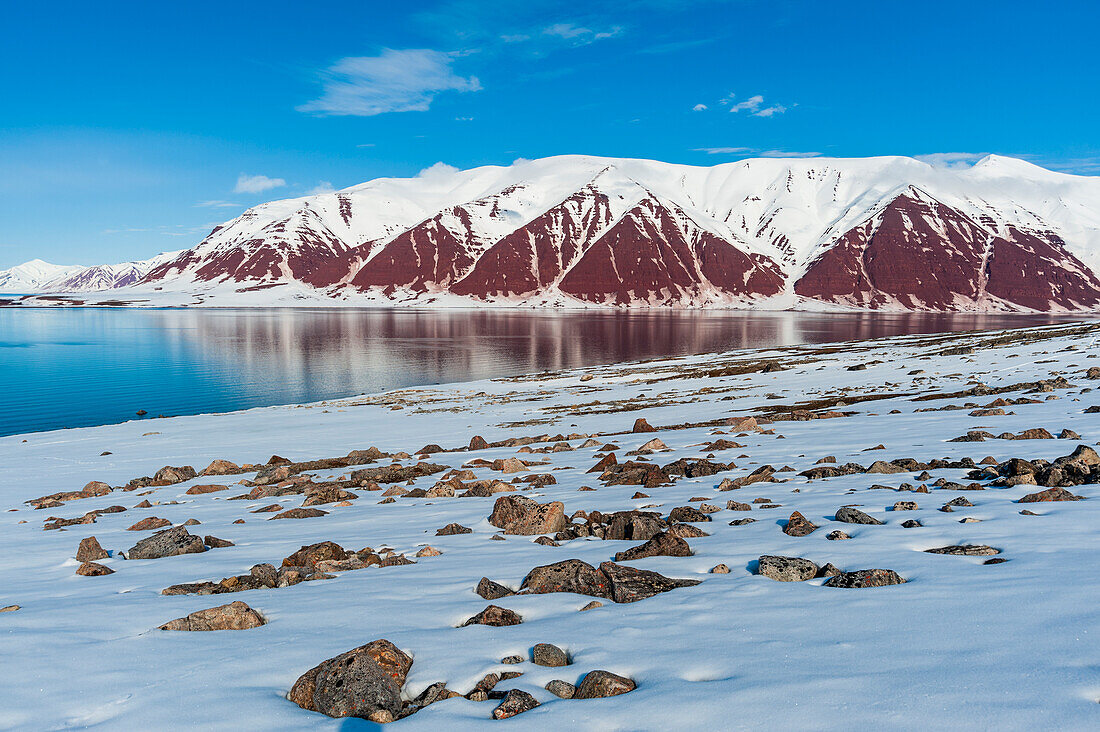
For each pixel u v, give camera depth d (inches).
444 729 150.6
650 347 4515.3
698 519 382.9
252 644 212.5
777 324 7623.0
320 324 7396.7
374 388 2687.0
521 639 208.8
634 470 596.7
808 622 204.1
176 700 169.8
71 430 1545.3
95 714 162.2
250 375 3088.1
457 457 896.9
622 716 150.1
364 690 167.5
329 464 915.4
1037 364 1520.7
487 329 6604.3
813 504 413.7
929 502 386.3
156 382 2839.6
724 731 139.3
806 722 139.2
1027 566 242.5
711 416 1208.8
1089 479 410.9
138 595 289.6
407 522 463.8
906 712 138.9
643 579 265.0
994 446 582.9
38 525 559.5
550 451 896.9
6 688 177.0
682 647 192.7
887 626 193.5
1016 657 162.1
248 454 1101.7
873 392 1352.1
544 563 314.0
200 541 403.2
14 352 4136.3
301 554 351.3
